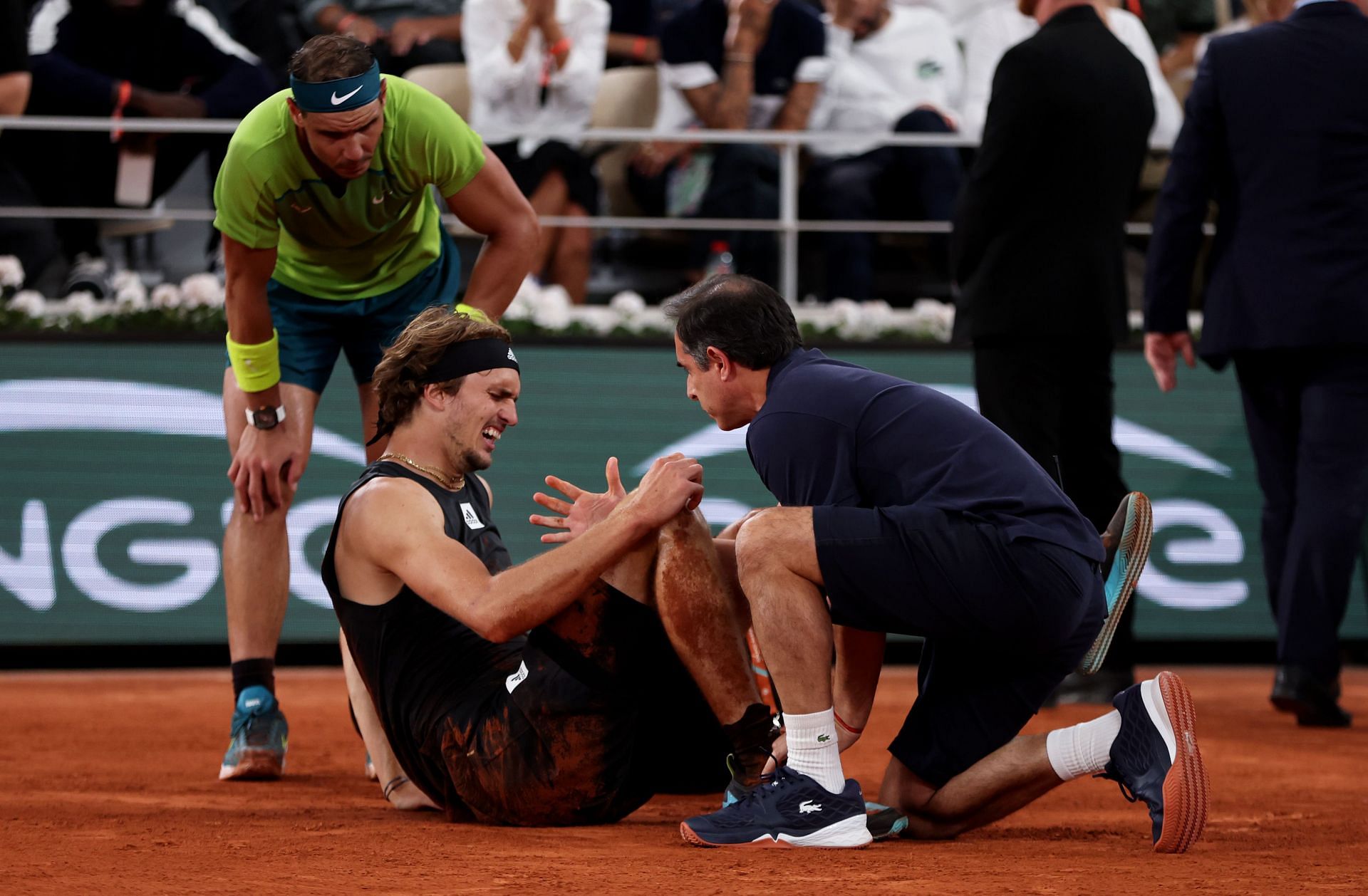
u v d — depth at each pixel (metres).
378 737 12.98
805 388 10.74
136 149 29.73
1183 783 10.15
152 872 9.30
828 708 10.38
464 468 11.85
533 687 10.94
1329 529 19.12
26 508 27.72
